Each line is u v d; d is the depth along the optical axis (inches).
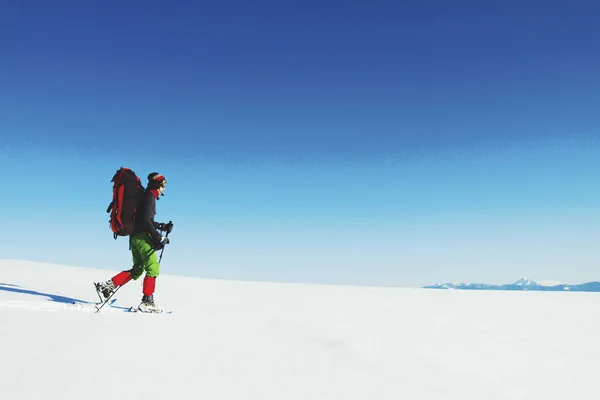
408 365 126.6
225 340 142.8
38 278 296.5
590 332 193.8
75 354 112.3
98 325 151.3
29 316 158.4
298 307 238.2
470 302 294.4
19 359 105.0
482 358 140.7
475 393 105.6
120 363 107.8
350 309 240.7
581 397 106.7
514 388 111.7
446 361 134.3
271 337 152.6
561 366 135.0
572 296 345.1
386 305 264.8
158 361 112.3
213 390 94.6
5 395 82.8
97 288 195.0
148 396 87.7
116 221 202.5
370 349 143.0
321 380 106.8
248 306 234.4
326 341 151.1
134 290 278.4
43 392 85.4
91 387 90.2
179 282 337.1
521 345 163.0
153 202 206.4
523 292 365.4
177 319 178.5
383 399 96.2
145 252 201.5
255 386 99.1
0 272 311.1
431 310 250.4
